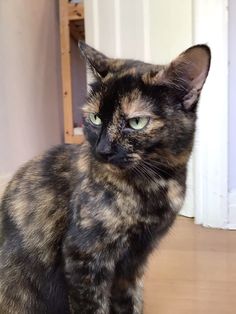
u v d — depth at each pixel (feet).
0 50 1.69
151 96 0.84
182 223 1.62
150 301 1.11
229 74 1.53
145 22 1.64
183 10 1.56
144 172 0.85
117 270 0.91
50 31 2.17
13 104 1.79
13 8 1.79
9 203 0.96
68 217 0.88
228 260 1.33
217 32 1.49
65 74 2.14
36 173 0.95
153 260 1.32
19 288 0.94
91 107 0.89
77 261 0.85
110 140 0.84
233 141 1.57
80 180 0.87
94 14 1.74
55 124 2.25
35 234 0.92
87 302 0.87
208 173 1.57
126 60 0.94
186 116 0.87
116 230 0.84
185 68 0.85
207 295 1.14
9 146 1.75
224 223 1.58
